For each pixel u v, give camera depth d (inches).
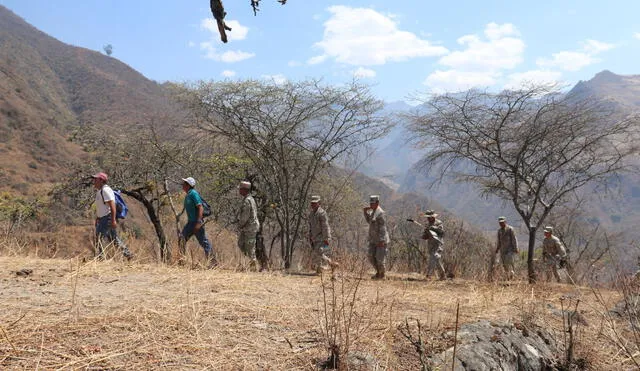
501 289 271.4
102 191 281.0
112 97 5565.9
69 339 116.3
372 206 369.7
